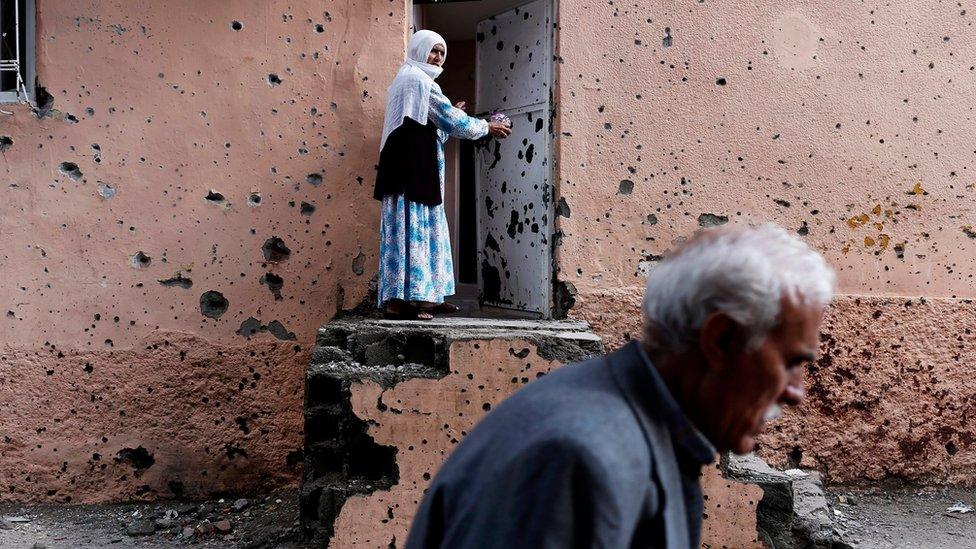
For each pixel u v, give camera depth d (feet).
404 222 15.81
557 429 4.73
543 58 17.89
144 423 17.10
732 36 17.83
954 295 18.42
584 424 4.74
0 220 16.85
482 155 19.89
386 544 14.15
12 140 16.81
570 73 17.40
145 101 16.94
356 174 17.24
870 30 18.15
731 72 17.84
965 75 18.37
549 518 4.53
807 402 18.03
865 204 18.19
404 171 15.70
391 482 14.29
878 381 18.16
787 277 4.94
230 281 17.12
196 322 17.12
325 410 14.47
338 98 17.20
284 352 17.22
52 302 16.93
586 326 16.03
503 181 19.17
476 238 20.48
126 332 17.02
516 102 18.67
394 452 14.24
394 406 14.20
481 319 16.89
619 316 17.52
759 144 17.93
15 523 16.10
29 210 16.88
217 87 17.04
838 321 18.04
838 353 18.07
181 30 16.97
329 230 17.24
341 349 14.97
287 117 17.15
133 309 17.02
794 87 17.98
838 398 18.07
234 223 17.11
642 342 5.32
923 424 18.28
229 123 17.06
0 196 16.84
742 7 17.84
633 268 17.61
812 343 5.11
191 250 17.07
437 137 16.10
